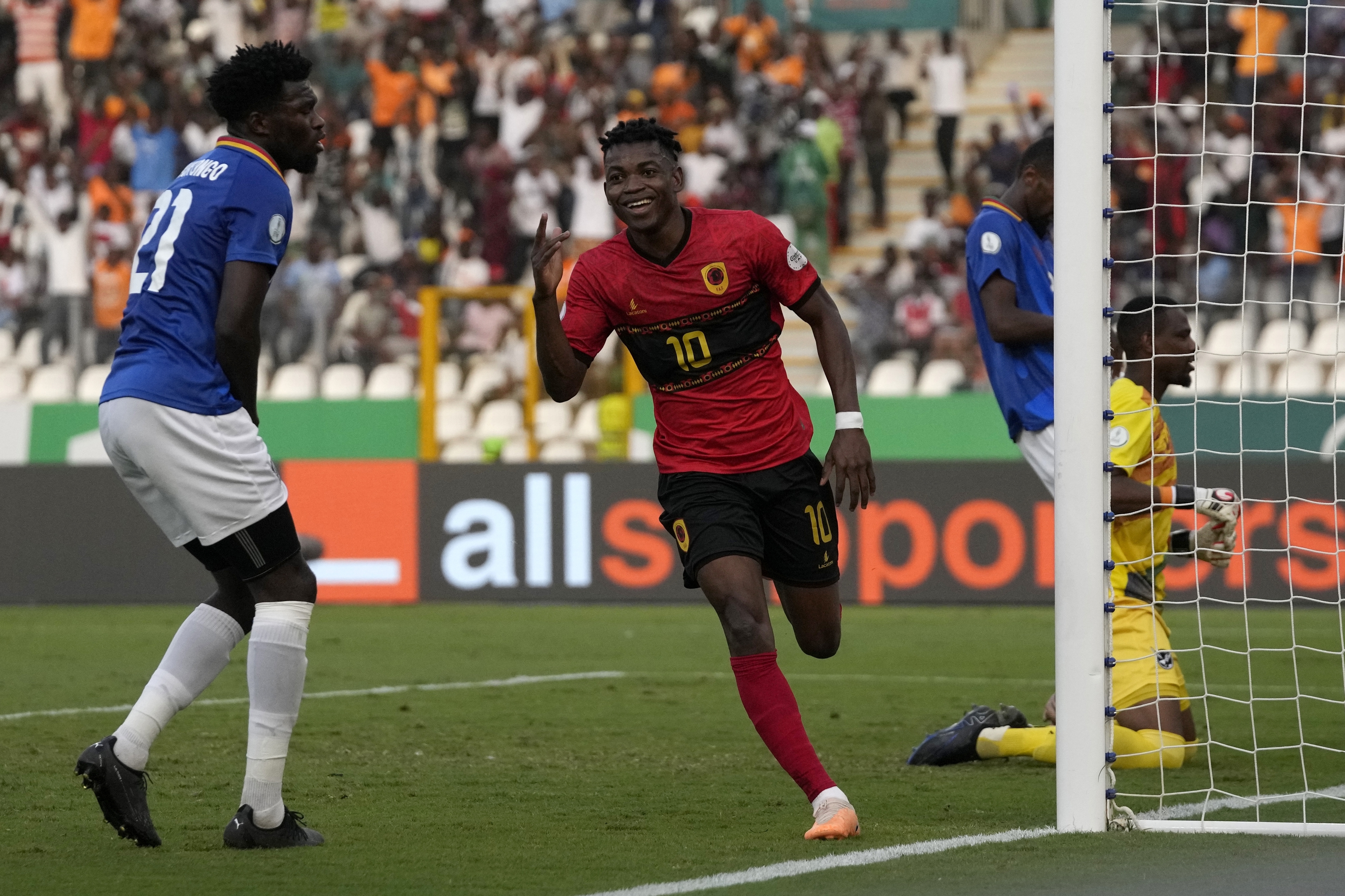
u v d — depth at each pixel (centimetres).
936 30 7606
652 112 6981
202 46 7581
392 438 5566
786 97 6700
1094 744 1514
